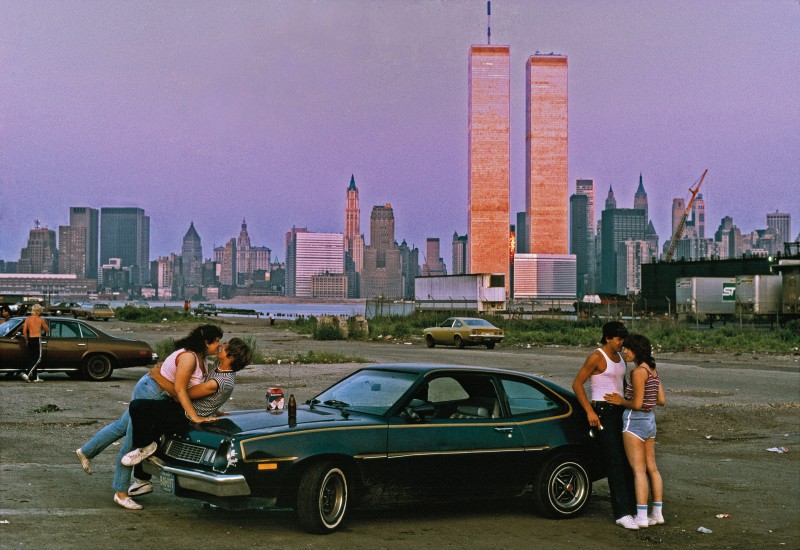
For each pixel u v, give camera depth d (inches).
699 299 2544.3
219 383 308.3
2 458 392.8
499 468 315.9
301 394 682.8
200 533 280.1
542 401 337.1
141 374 843.4
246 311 4055.1
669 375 967.0
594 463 337.4
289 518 307.6
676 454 482.6
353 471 291.6
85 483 347.9
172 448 297.3
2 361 725.9
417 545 279.3
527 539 295.4
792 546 297.0
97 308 2854.3
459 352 1360.7
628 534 309.1
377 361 1087.0
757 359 1261.1
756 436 550.0
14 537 259.9
